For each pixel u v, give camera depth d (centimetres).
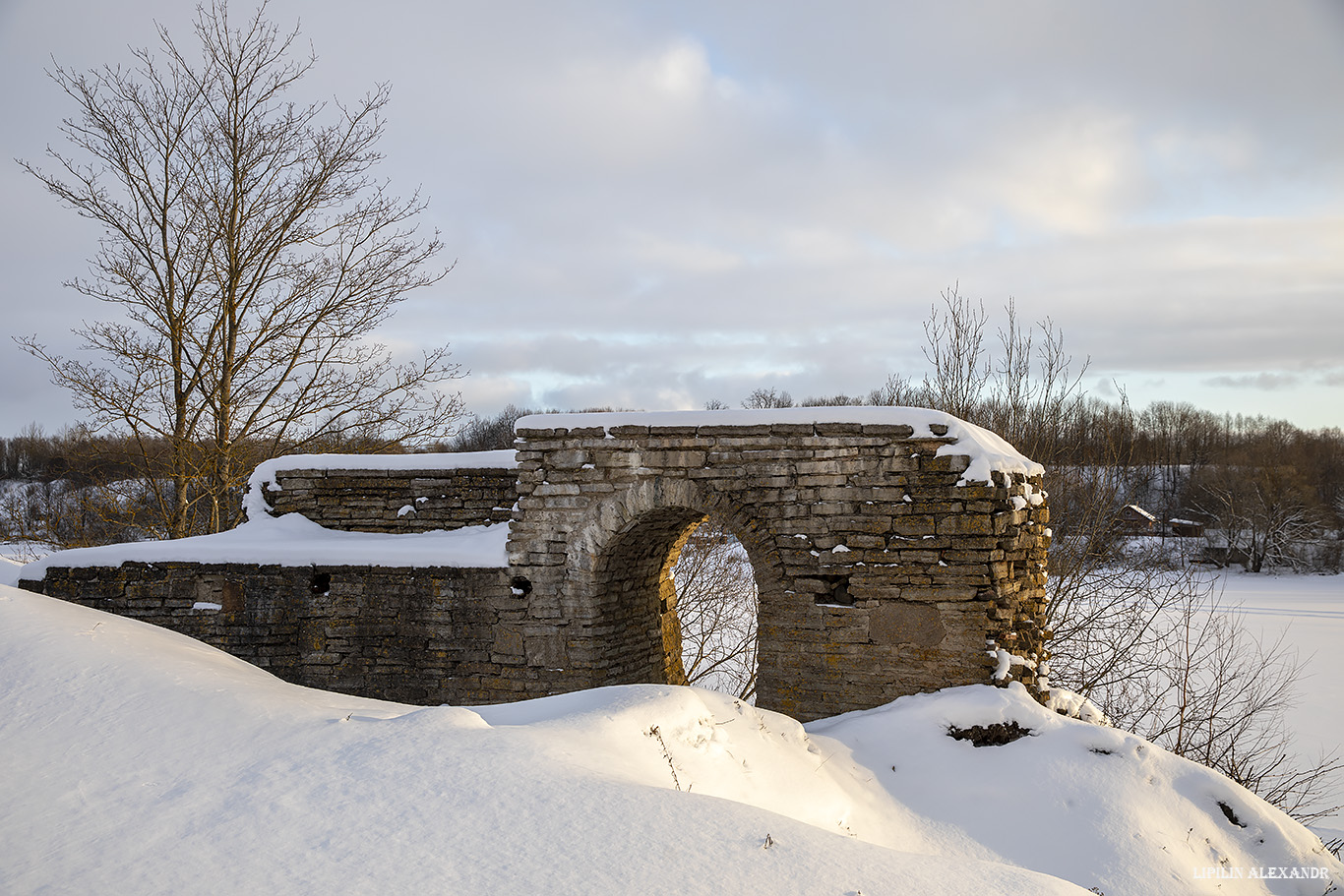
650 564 1010
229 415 1623
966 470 761
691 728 546
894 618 772
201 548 948
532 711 574
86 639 558
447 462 997
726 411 830
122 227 1546
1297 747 1519
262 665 926
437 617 903
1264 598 2970
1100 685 1170
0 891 314
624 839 340
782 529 807
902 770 677
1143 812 612
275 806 372
